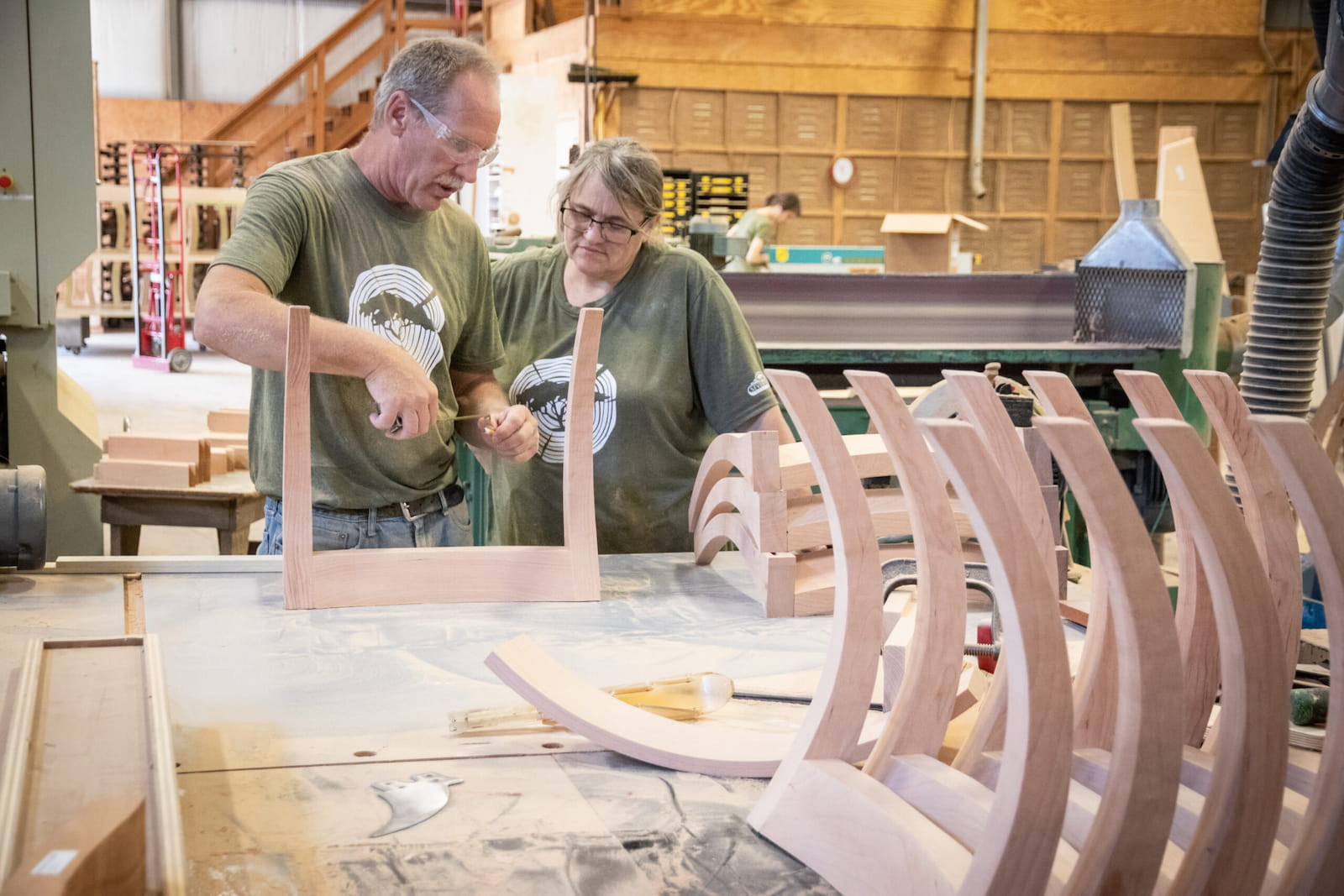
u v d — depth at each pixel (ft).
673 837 3.23
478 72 5.84
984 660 4.24
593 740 3.75
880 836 2.90
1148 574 2.48
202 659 4.45
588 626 5.07
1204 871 2.57
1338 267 9.34
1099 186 32.83
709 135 30.63
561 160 28.45
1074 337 11.24
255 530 12.38
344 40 42.70
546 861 3.07
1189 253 19.84
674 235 20.01
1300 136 7.49
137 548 10.71
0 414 10.39
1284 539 3.17
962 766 3.26
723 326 7.06
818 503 5.61
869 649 3.28
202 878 2.91
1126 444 10.19
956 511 5.61
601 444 7.11
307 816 3.25
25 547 5.33
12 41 9.78
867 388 3.19
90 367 30.55
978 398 3.35
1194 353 10.53
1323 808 2.61
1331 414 9.01
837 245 31.63
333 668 4.42
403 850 3.09
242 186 36.09
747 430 7.12
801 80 30.96
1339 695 2.60
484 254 6.75
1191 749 3.29
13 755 2.79
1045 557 3.34
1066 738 2.53
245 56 41.88
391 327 6.14
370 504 6.26
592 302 7.13
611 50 29.63
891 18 31.14
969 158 32.22
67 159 10.05
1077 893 2.53
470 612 5.19
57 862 2.02
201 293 5.40
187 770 3.51
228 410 12.42
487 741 3.82
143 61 40.88
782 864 3.10
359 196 6.09
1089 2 32.04
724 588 5.82
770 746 3.72
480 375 6.96
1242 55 32.81
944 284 11.05
